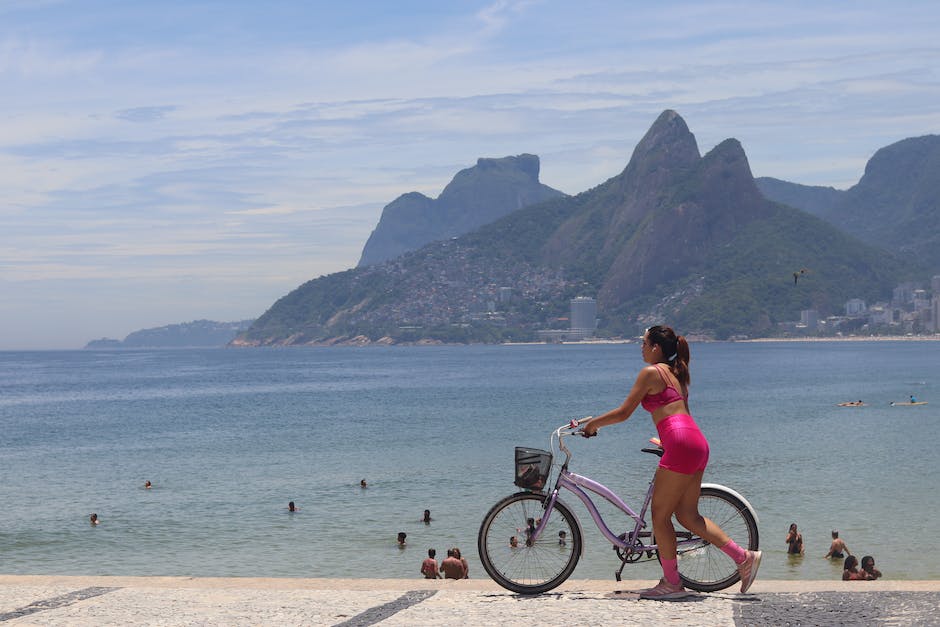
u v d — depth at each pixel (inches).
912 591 268.8
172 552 1001.5
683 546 283.7
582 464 1600.6
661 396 281.6
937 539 987.3
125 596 296.7
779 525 1075.9
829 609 250.4
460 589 296.2
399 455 1859.0
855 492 1304.1
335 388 4852.4
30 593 306.7
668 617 248.2
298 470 1662.2
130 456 1950.1
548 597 278.1
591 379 5305.1
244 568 926.4
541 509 289.7
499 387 4586.6
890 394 3752.5
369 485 1456.7
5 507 1305.4
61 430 2659.9
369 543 1035.9
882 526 1059.3
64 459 1916.8
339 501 1311.5
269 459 1843.0
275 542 1045.8
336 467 1691.7
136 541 1059.9
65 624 261.7
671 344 285.0
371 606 272.1
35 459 1923.0
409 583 312.5
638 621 244.7
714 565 287.9
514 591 287.4
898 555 921.5
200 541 1056.8
